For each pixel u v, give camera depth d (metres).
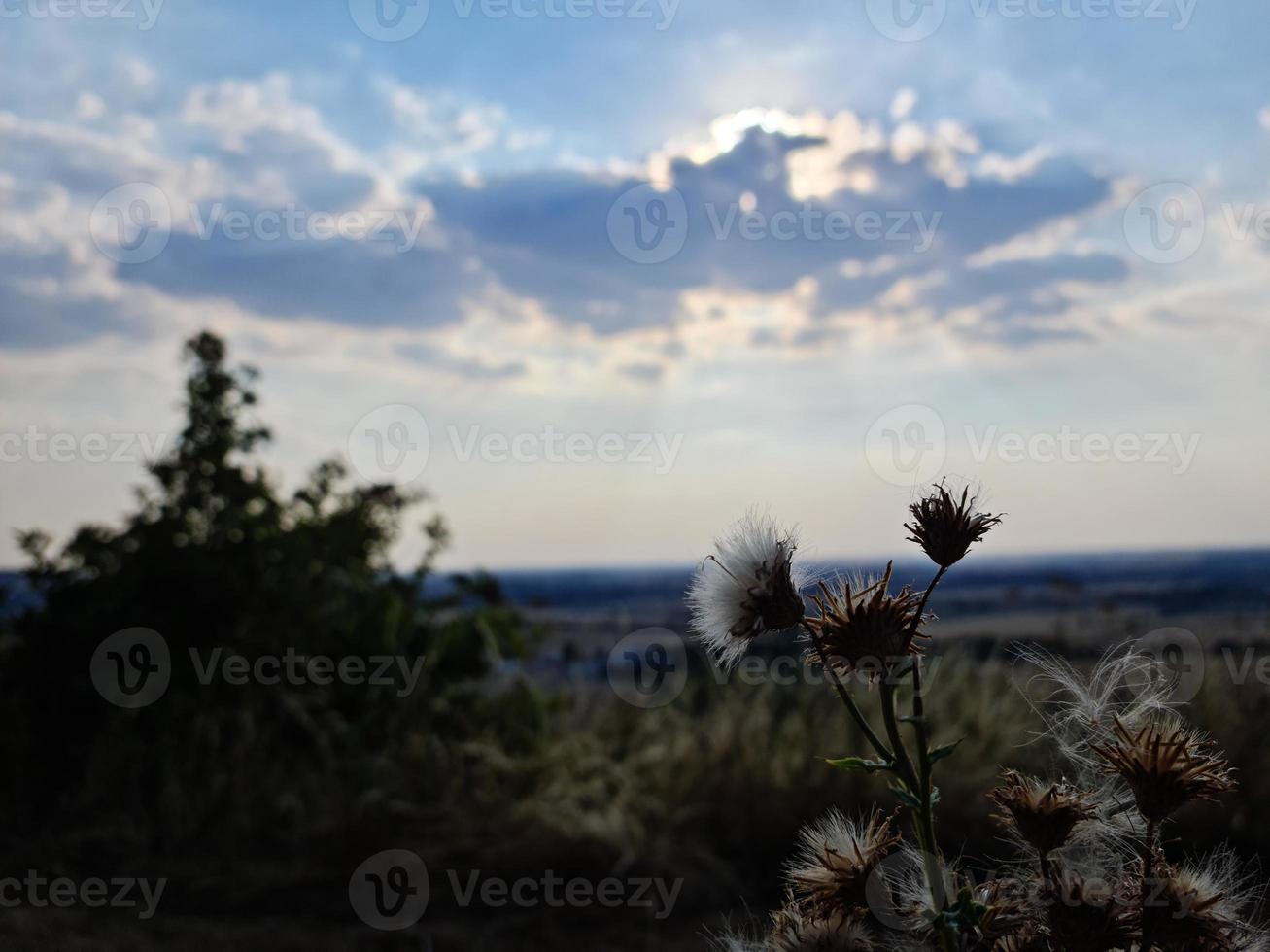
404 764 6.72
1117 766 0.96
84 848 5.79
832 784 5.79
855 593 1.01
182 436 7.38
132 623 6.77
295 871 5.45
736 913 4.74
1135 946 0.93
